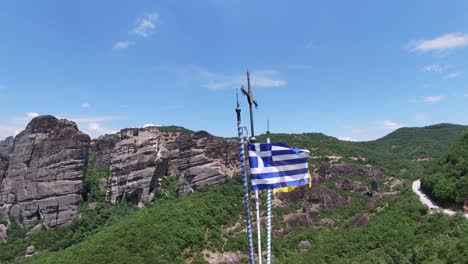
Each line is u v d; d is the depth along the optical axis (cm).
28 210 15150
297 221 11719
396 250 8281
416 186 11919
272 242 10488
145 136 16862
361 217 11319
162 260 9075
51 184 15300
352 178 16000
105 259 8994
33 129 16288
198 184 13938
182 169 14688
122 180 16562
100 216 15112
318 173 15712
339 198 13462
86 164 16300
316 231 11362
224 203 12075
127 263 8825
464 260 6253
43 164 15562
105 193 16725
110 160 18300
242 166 3080
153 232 9975
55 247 13388
